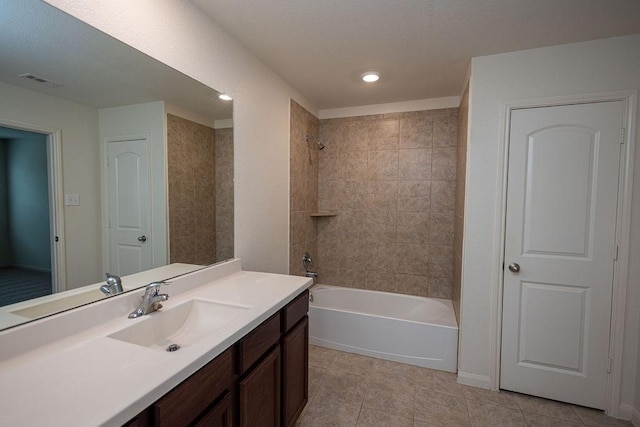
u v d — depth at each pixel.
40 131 1.01
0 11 0.89
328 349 2.67
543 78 1.92
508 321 2.07
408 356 2.44
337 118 3.33
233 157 1.91
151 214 1.42
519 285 2.04
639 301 1.79
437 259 3.04
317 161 3.33
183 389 0.86
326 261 3.43
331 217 3.39
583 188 1.89
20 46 0.94
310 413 1.85
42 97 1.01
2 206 0.92
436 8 1.53
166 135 1.48
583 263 1.90
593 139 1.85
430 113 3.01
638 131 1.76
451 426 1.75
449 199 2.98
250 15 1.61
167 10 1.39
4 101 0.91
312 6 1.53
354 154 3.29
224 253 1.88
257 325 1.25
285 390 1.51
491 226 2.08
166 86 1.44
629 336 1.82
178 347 1.24
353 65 2.22
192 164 1.63
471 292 2.14
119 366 0.84
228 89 1.82
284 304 1.48
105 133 1.22
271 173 2.35
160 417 0.77
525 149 1.99
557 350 1.97
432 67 2.25
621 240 1.81
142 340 1.17
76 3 1.04
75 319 1.04
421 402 1.96
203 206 1.71
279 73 2.38
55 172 1.06
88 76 1.13
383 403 1.95
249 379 1.19
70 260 1.11
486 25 1.68
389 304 3.14
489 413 1.87
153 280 1.44
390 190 3.17
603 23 1.64
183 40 1.48
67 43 1.05
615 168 1.82
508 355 2.08
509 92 2.00
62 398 0.70
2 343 0.86
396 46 1.93
